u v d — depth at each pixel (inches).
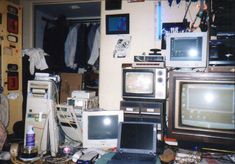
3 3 94.2
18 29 102.5
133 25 94.7
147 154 70.7
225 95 63.8
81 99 85.3
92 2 107.9
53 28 145.3
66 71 142.9
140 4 93.8
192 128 66.2
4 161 74.2
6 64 96.7
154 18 92.3
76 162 69.3
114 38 97.1
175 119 67.4
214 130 64.3
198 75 64.6
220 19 71.1
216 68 67.6
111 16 96.7
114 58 97.1
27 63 106.9
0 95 92.6
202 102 65.9
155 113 75.5
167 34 80.9
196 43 75.9
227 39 70.2
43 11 144.0
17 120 101.7
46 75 87.4
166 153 70.8
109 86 98.0
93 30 142.1
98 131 79.7
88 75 135.0
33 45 118.0
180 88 66.6
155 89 75.8
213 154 71.2
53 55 143.2
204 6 85.0
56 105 84.9
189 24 87.7
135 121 77.5
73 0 107.7
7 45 96.9
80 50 142.4
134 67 78.5
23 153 74.9
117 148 73.4
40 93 83.5
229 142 62.9
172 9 89.9
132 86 78.2
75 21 156.4
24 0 112.1
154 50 85.4
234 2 69.8
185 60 77.1
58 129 84.7
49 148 81.4
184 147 75.8
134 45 94.7
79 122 84.2
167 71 76.7
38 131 81.5
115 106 97.3
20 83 103.9
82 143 82.2
